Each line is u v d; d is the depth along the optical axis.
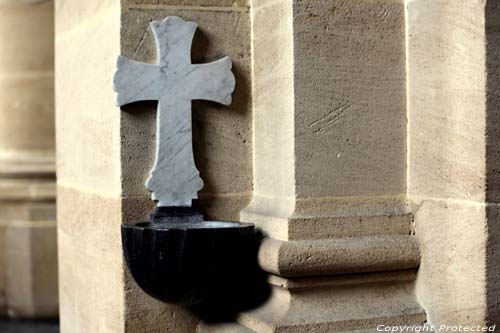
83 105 3.72
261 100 3.40
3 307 6.55
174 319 3.37
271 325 3.14
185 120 3.34
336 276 3.25
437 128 3.21
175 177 3.33
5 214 6.55
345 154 3.27
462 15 3.08
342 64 3.27
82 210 3.77
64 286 4.08
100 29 3.50
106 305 3.48
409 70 3.34
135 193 3.31
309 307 3.22
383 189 3.33
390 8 3.33
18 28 6.46
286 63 3.24
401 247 3.27
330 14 3.25
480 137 3.03
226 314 3.42
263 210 3.36
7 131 6.52
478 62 3.03
